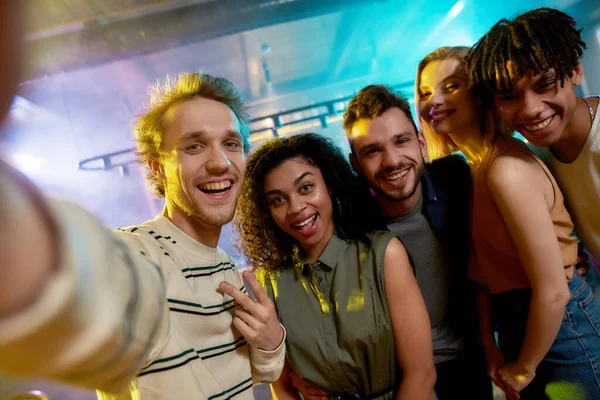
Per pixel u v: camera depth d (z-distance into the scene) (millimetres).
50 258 223
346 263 1488
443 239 1746
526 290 1504
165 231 1188
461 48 1724
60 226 240
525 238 1318
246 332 1128
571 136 1426
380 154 1612
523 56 1276
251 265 1654
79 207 282
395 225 1760
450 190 1747
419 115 1963
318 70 8711
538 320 1350
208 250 1221
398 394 1438
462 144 1745
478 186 1482
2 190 212
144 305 293
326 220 1483
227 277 1251
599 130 1366
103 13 4086
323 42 7562
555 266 1312
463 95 1663
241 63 7672
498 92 1382
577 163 1440
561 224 1440
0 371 228
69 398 2852
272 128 5758
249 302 1127
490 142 1525
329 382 1489
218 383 1016
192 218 1235
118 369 269
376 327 1408
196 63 7273
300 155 1479
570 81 1328
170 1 4195
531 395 1619
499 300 1640
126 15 4242
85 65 4535
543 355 1402
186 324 1028
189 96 1275
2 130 204
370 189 1771
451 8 6309
